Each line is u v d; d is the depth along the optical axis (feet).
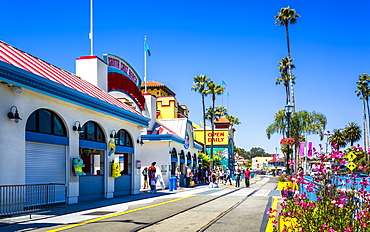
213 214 44.96
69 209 48.65
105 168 66.69
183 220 40.14
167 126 121.70
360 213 22.41
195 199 66.23
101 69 78.79
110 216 42.91
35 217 41.47
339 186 26.73
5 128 41.42
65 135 53.88
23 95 44.34
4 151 41.11
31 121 46.70
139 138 82.07
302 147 67.51
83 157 71.10
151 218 41.27
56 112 51.01
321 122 139.54
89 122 61.57
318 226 21.86
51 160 50.70
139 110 96.07
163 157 103.45
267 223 37.99
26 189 44.34
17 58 48.14
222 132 202.69
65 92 50.78
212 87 183.01
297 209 26.03
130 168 79.20
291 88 166.71
